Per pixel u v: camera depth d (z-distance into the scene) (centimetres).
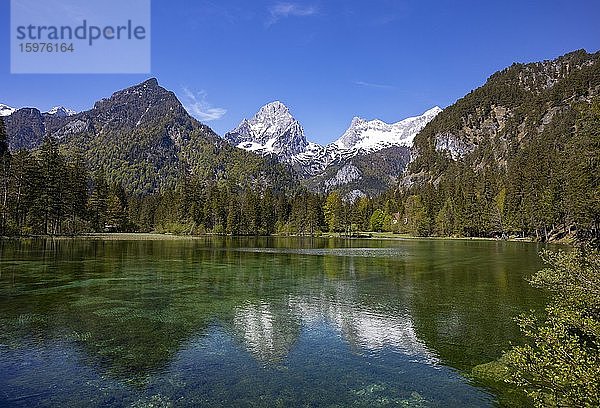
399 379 1608
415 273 4500
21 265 4578
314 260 5934
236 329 2283
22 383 1541
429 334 2198
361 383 1570
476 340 2097
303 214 15138
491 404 1392
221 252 7181
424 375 1647
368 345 2027
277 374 1655
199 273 4384
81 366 1714
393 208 18925
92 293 3170
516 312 2667
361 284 3759
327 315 2600
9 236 8219
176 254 6525
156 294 3203
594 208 5181
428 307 2816
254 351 1931
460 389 1511
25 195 8669
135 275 4100
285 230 15175
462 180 19738
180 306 2816
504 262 5644
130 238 10594
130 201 15362
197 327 2320
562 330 1178
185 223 13788
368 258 6297
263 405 1384
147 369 1694
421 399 1433
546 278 1809
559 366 1036
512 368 1652
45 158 9300
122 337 2112
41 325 2297
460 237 14762
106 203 12425
